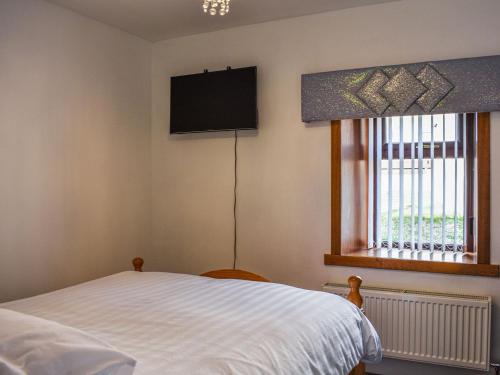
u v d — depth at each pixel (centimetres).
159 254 365
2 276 252
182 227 356
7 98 254
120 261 335
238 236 335
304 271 313
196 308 198
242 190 333
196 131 338
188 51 351
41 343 117
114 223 330
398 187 313
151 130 367
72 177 295
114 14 302
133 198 348
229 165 338
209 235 346
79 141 300
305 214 312
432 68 270
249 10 298
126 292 225
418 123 306
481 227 265
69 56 292
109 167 325
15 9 258
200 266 350
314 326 181
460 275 272
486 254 264
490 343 263
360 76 288
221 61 338
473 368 260
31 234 268
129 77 343
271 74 322
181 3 285
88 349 115
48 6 278
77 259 299
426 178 305
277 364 148
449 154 299
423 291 279
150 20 315
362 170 328
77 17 298
